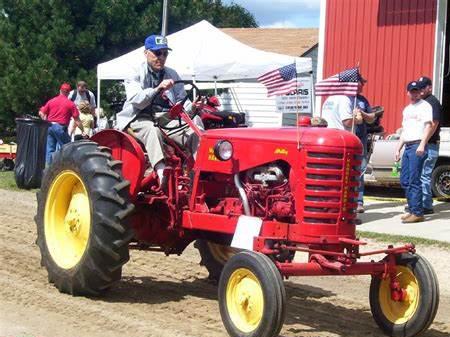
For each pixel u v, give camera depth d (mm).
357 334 6070
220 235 6855
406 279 6035
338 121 10539
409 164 10805
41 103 24344
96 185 6543
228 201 6332
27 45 24391
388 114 14562
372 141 11938
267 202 6047
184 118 6664
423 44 14141
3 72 24562
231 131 6391
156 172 6758
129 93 6875
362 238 9797
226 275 5734
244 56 15203
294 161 5891
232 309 5715
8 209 12188
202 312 6461
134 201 6816
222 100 25297
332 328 6227
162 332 5816
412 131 10742
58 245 7047
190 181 6602
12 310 6309
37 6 25031
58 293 6871
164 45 6930
